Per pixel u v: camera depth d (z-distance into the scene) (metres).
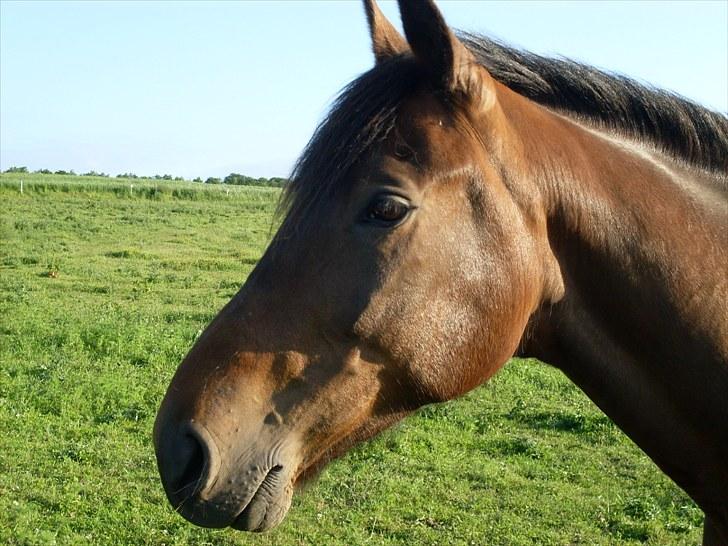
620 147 2.49
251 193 49.38
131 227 28.98
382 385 2.24
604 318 2.40
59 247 22.92
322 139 2.26
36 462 7.11
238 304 2.27
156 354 10.78
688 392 2.35
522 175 2.30
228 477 2.14
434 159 2.20
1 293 15.30
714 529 2.57
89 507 6.27
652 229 2.36
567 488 6.91
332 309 2.18
